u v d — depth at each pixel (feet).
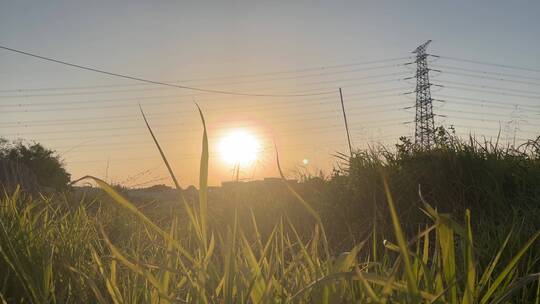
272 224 19.44
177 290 5.77
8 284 7.26
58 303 6.88
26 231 9.22
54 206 14.46
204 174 4.26
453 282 4.00
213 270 5.00
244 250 5.10
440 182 17.39
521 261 9.34
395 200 17.57
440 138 20.31
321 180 22.49
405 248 3.07
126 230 14.12
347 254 4.70
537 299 5.57
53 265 8.06
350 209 18.49
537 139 19.51
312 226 18.97
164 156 4.29
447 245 4.09
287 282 5.73
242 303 4.53
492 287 4.51
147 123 4.21
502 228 11.98
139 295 6.56
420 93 135.64
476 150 18.43
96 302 6.92
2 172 20.03
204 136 4.20
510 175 17.33
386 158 20.83
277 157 4.73
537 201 15.06
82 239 10.27
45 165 57.00
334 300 4.67
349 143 21.66
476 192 16.30
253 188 21.84
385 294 3.45
